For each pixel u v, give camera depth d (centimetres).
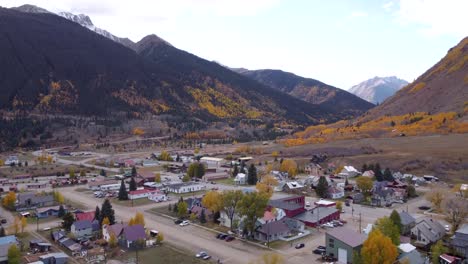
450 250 8412
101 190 16250
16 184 17750
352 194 15012
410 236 9450
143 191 15100
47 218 12125
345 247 8106
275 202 11950
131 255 8762
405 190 14488
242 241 9638
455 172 17750
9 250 8106
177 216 12044
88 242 9631
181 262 8312
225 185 17362
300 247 9094
